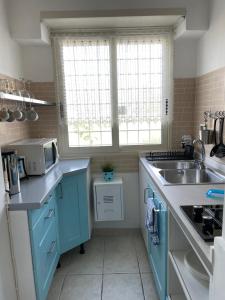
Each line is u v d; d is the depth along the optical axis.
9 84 2.29
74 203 2.39
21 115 2.08
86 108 2.81
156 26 2.63
